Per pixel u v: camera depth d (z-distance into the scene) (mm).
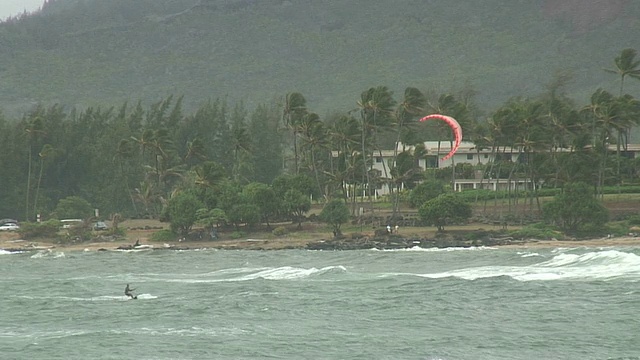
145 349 172625
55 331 199000
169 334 188375
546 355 158875
